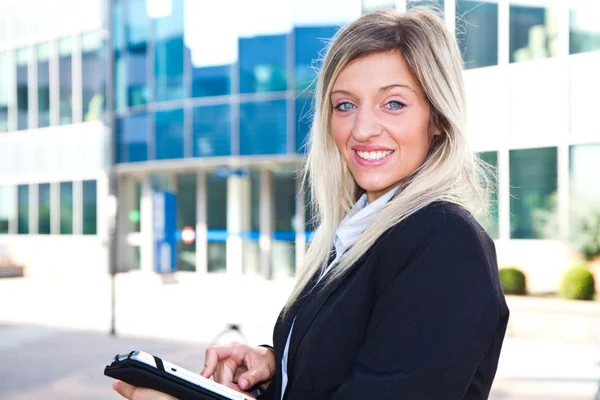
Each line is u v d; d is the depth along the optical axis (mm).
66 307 12508
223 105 16172
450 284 989
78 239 19438
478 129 11469
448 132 1189
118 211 18891
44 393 6473
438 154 1199
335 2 14906
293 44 15305
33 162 20391
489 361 1076
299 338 1209
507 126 11234
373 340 1024
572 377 6750
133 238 18875
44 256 19922
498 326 1072
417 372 959
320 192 1532
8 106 20906
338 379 1103
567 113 10742
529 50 11070
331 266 1307
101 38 19000
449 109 1168
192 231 17922
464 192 1166
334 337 1108
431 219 1054
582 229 10523
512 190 11195
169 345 8703
